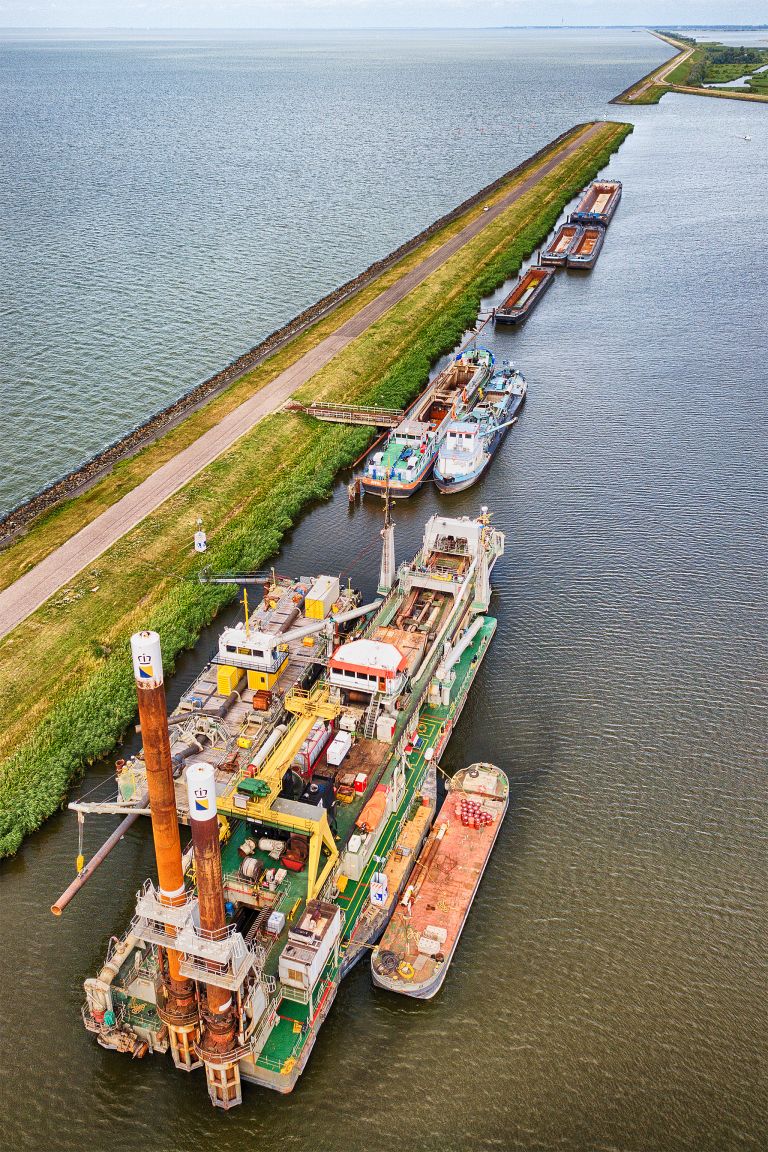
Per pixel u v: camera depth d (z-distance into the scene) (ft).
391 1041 155.33
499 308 501.15
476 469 333.01
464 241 633.61
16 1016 158.81
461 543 266.57
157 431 359.05
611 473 346.13
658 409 399.65
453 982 164.25
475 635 248.32
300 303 516.73
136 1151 141.38
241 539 293.84
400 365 427.74
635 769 210.79
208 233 648.79
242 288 538.06
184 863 180.14
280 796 181.98
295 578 280.10
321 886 163.84
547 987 163.53
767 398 408.67
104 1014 149.69
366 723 199.11
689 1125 143.54
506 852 189.57
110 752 213.87
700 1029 157.07
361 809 183.21
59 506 305.53
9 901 178.29
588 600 271.28
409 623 237.45
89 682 229.45
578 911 177.37
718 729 222.69
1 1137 142.31
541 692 234.79
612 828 195.62
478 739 219.82
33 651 238.27
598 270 592.60
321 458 347.56
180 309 501.15
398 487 322.55
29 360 429.38
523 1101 146.61
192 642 249.96
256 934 159.74
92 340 455.22
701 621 262.06
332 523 314.76
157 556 280.72
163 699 130.00
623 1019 158.51
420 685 208.54
